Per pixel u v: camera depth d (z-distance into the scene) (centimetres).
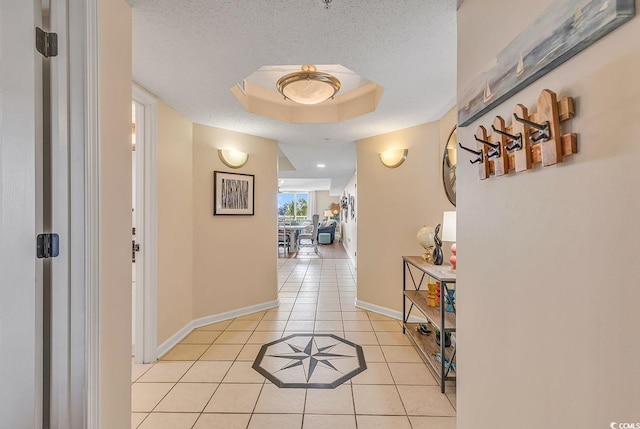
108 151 121
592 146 67
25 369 103
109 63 122
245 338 283
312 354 251
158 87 223
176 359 243
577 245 71
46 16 110
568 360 74
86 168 110
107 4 121
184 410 181
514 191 97
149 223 237
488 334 114
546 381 82
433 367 210
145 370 226
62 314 109
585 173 69
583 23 66
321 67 242
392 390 200
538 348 85
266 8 139
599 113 65
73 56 110
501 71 98
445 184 286
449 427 166
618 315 61
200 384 208
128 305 135
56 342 108
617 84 60
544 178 83
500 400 106
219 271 326
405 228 329
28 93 103
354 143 395
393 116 290
